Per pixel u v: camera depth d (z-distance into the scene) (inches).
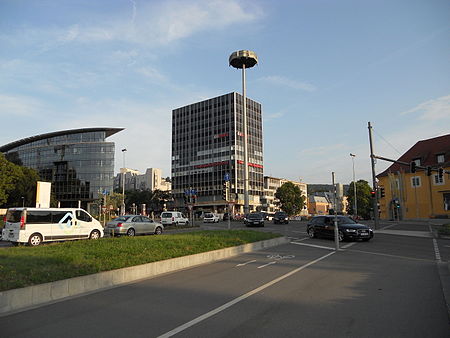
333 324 212.4
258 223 1430.9
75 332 203.5
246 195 2476.6
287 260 497.0
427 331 199.9
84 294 300.0
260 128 3954.2
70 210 693.3
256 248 644.7
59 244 505.0
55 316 235.9
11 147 4456.2
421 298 275.0
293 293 293.0
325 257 526.6
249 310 243.8
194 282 346.9
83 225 709.9
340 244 729.0
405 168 2080.5
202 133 3853.3
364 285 323.6
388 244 722.2
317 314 232.7
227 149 3614.7
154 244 514.6
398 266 438.3
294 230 1187.3
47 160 3853.3
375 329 203.3
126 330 206.2
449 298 271.9
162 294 296.5
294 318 224.5
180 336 195.0
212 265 462.9
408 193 2037.4
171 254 449.7
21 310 250.7
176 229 1236.5
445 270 407.5
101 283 327.0
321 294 289.0
